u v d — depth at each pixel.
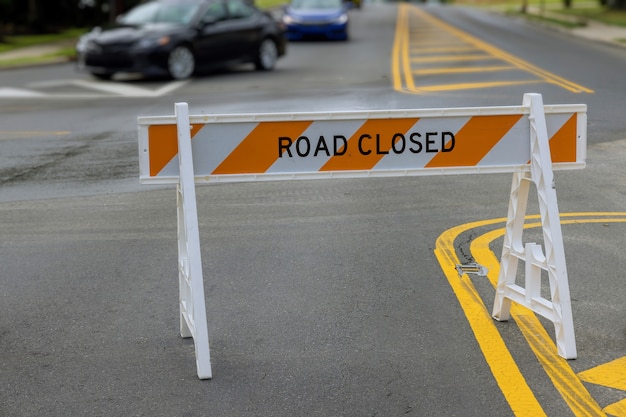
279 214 11.27
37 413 5.99
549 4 71.44
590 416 5.77
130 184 13.06
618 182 12.53
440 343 7.04
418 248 9.64
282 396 6.18
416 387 6.26
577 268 8.83
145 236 10.40
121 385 6.42
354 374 6.50
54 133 16.81
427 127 6.93
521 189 7.18
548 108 7.02
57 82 25.20
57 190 12.70
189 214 6.60
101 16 50.31
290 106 18.09
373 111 6.85
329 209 11.46
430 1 112.12
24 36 42.38
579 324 7.38
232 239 10.16
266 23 27.06
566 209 11.22
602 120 16.31
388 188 12.58
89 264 9.35
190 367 6.71
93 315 7.87
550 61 25.84
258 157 6.84
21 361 6.89
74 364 6.81
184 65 24.94
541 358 6.71
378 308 7.84
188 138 6.64
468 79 21.83
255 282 8.63
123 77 26.39
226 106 18.59
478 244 9.72
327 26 36.53
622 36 35.88
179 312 7.91
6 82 25.48
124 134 16.53
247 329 7.44
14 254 9.76
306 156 6.87
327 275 8.78
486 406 5.94
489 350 6.87
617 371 6.45
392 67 25.64
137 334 7.41
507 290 7.35
